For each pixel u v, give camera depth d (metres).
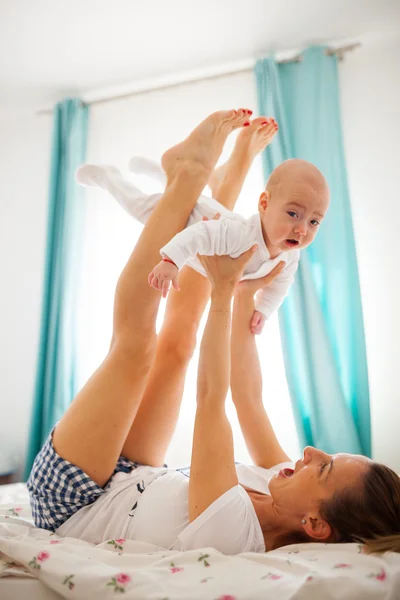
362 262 2.53
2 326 3.13
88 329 2.82
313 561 0.81
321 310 2.34
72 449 1.05
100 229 2.94
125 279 1.16
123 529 1.00
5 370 3.07
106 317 2.82
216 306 1.09
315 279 2.45
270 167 2.58
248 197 2.71
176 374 1.27
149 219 1.24
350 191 2.62
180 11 2.53
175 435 2.50
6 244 3.24
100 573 0.76
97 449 1.05
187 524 0.97
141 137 3.04
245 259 1.14
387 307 2.46
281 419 2.44
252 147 1.64
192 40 2.74
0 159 3.36
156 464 1.22
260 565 0.80
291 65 2.79
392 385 2.38
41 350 2.75
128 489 1.05
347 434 2.16
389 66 2.70
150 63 2.92
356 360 2.29
